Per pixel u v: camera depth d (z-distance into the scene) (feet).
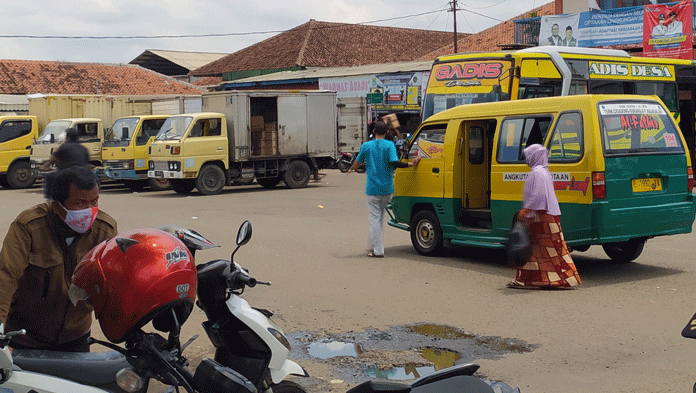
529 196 25.55
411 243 36.99
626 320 21.27
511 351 18.71
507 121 29.40
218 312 11.64
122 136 71.51
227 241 37.55
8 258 11.48
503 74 51.34
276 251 34.30
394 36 162.20
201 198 63.10
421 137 33.14
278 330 11.96
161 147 66.28
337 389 16.19
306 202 57.52
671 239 36.17
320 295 25.20
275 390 12.25
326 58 144.25
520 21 88.38
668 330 20.17
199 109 72.54
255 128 70.44
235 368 11.72
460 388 9.61
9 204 61.26
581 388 15.87
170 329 10.69
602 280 26.84
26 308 12.12
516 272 26.30
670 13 72.23
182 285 10.15
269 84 119.96
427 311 22.85
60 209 11.64
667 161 27.68
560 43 82.17
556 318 21.66
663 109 28.40
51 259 11.94
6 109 109.50
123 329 9.96
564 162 26.84
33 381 9.76
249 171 68.90
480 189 32.22
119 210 53.72
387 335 20.35
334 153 74.54
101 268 9.93
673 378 16.38
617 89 57.82
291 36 154.61
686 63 63.10
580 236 26.50
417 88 93.81
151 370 10.59
